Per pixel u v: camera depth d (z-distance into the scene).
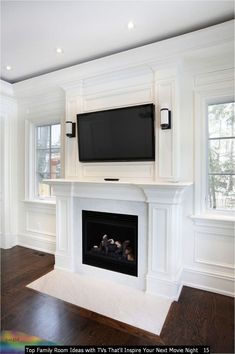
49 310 1.96
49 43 2.36
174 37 2.16
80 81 2.81
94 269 2.61
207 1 1.76
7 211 3.57
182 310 1.97
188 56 2.23
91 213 2.66
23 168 3.64
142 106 2.38
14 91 3.39
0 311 1.94
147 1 1.77
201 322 1.81
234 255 2.21
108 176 2.71
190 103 2.36
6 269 2.78
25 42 2.34
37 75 3.14
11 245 3.62
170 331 1.71
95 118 2.66
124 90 2.59
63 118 3.16
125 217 2.45
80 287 2.36
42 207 3.43
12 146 3.62
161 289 2.19
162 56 2.28
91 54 2.59
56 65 2.86
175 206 2.16
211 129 2.39
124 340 1.62
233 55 2.16
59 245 2.81
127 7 1.83
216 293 2.25
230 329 1.73
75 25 2.07
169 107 2.30
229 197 2.32
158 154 2.37
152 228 2.23
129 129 2.48
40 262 3.01
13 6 1.83
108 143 2.62
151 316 1.89
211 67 2.25
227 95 2.19
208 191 2.40
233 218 2.20
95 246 2.78
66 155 2.98
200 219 2.30
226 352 1.52
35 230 3.53
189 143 2.37
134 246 2.45
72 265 2.74
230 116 2.31
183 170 2.40
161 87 2.34
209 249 2.31
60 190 2.78
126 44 2.39
